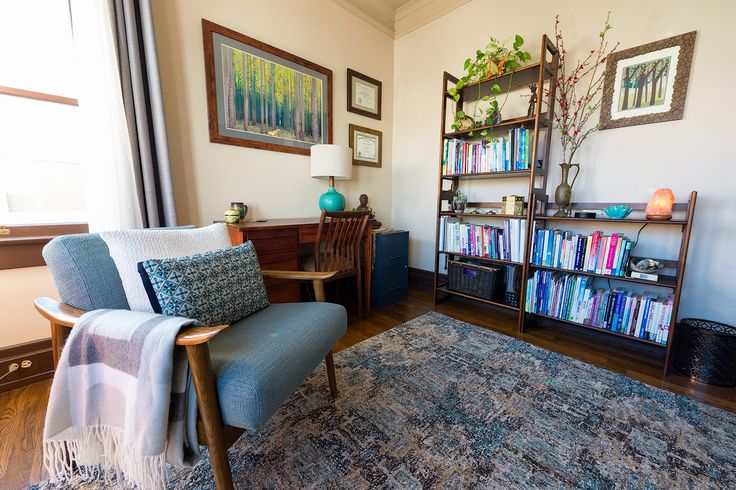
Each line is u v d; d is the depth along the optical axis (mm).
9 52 1354
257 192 2283
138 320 749
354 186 2965
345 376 1484
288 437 1098
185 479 936
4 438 1084
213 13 1951
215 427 723
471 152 2379
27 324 1438
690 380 1501
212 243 1205
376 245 2461
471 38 2572
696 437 1113
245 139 2164
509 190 2475
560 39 2092
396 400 1306
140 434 700
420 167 3068
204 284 964
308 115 2506
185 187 1933
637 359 1704
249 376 739
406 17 2959
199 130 1963
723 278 1648
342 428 1143
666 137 1760
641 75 1807
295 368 848
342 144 2793
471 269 2408
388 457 1015
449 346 1812
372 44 2936
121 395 741
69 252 906
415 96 3033
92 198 1479
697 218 1696
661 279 1660
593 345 1870
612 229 1978
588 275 1922
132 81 1548
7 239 1351
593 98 1992
